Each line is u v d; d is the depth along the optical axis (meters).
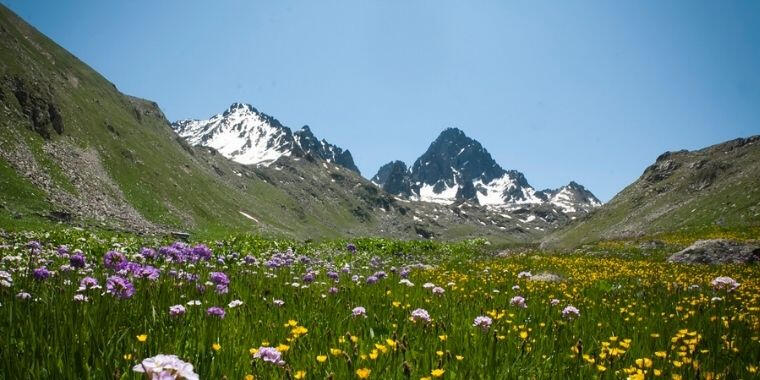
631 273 18.88
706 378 4.35
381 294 8.84
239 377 3.84
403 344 4.66
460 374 4.20
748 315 8.02
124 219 100.69
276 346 4.76
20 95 111.31
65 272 7.34
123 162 144.00
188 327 5.11
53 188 91.31
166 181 159.88
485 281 13.07
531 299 9.59
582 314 8.00
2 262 9.87
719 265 23.34
